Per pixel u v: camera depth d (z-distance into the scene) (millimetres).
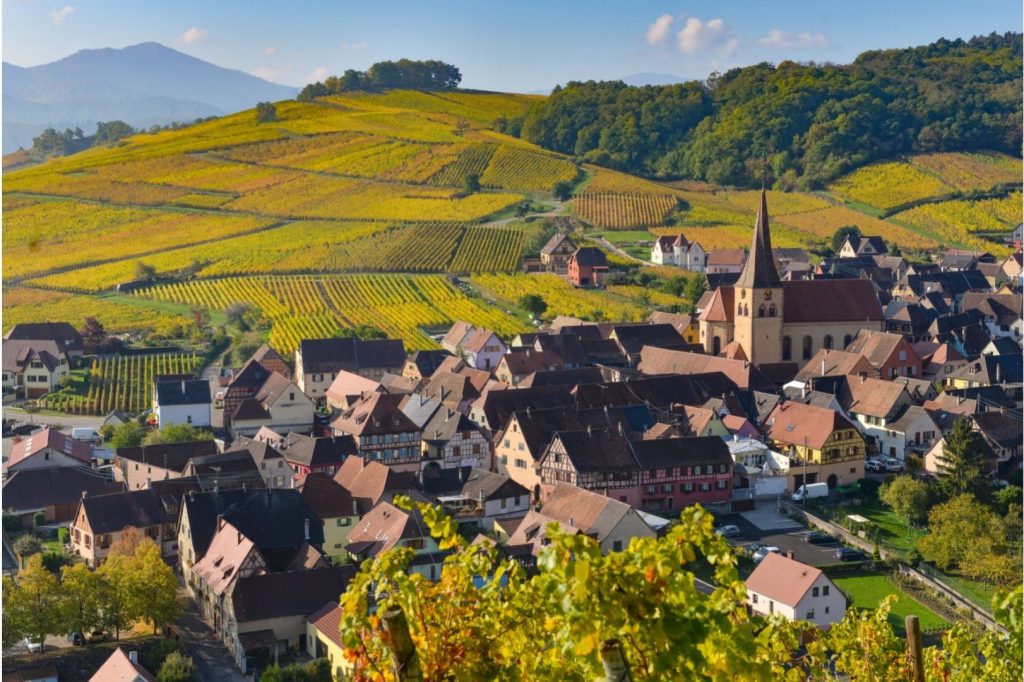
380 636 23312
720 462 135750
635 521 113875
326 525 118875
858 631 44594
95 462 156125
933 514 119438
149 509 122312
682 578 22547
